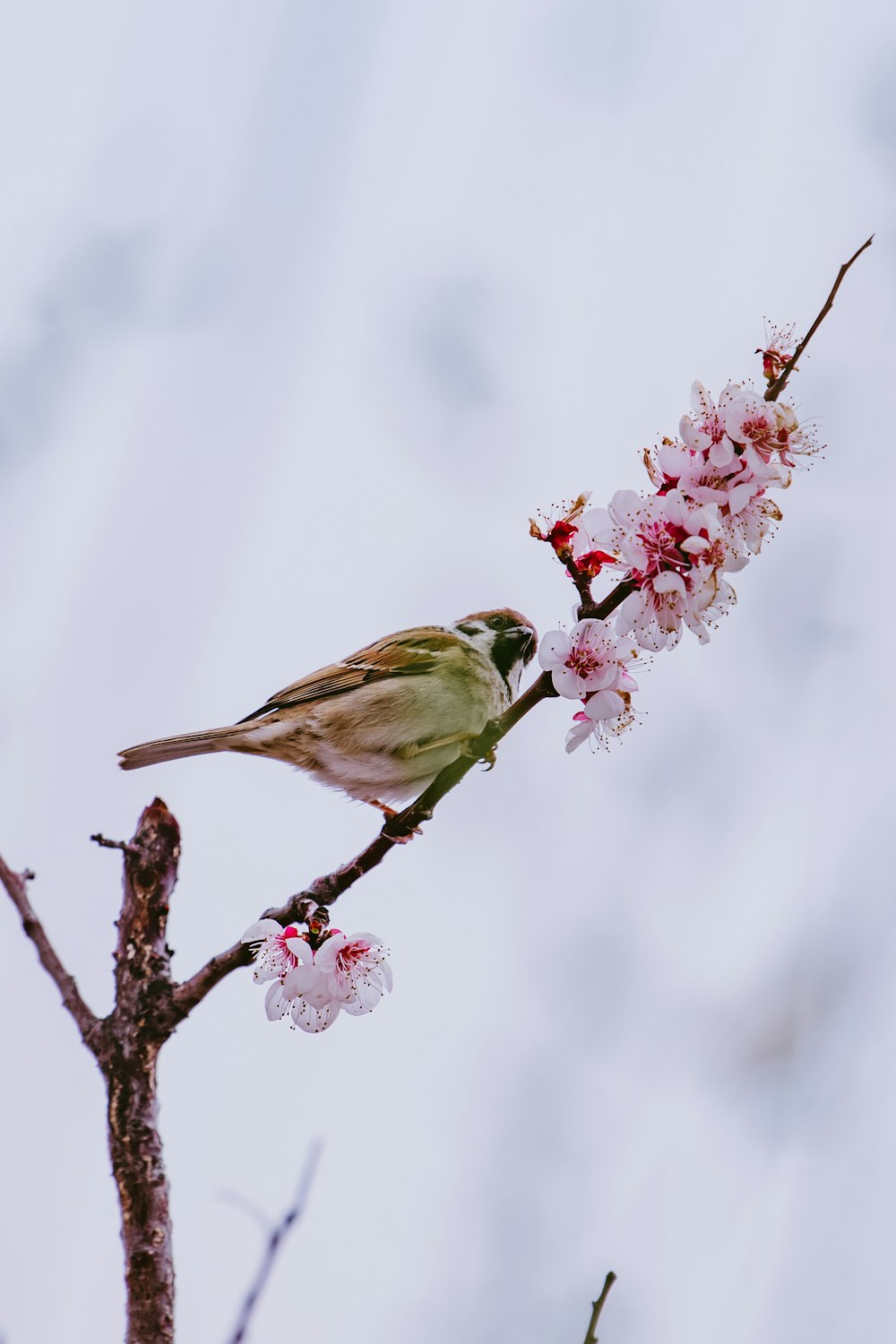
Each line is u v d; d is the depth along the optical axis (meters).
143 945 5.89
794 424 5.74
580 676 6.18
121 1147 5.36
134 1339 4.97
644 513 5.79
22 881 5.73
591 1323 5.42
